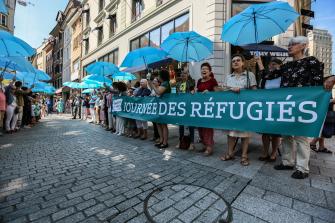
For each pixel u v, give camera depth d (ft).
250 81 12.26
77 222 6.76
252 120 10.88
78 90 78.84
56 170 11.43
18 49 16.56
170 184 9.48
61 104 76.02
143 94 19.13
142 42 44.62
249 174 10.45
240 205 7.64
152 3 40.81
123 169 11.50
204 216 7.02
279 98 10.03
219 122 12.28
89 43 74.08
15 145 17.80
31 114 32.22
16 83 27.78
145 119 17.69
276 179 9.75
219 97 12.36
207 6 29.01
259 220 6.74
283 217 6.86
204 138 14.34
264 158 12.76
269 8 12.42
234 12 28.86
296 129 9.45
